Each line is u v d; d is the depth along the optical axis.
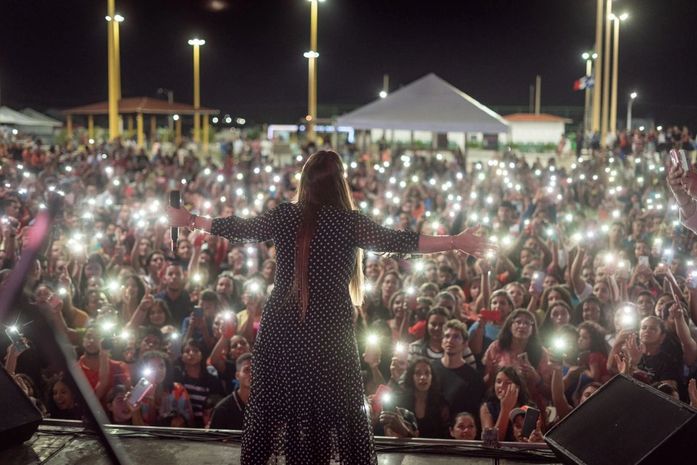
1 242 10.84
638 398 4.04
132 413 5.79
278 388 3.64
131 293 8.09
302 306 3.57
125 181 20.48
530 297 8.41
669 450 3.68
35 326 2.33
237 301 8.45
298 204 3.70
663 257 9.98
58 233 10.63
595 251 11.16
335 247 3.59
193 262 9.38
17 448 4.44
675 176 3.96
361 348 6.85
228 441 4.62
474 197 15.73
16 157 25.84
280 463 3.88
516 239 11.26
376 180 20.34
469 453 4.46
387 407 5.59
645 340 6.34
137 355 6.56
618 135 31.73
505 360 6.46
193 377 6.54
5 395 4.48
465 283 9.49
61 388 5.93
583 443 4.08
